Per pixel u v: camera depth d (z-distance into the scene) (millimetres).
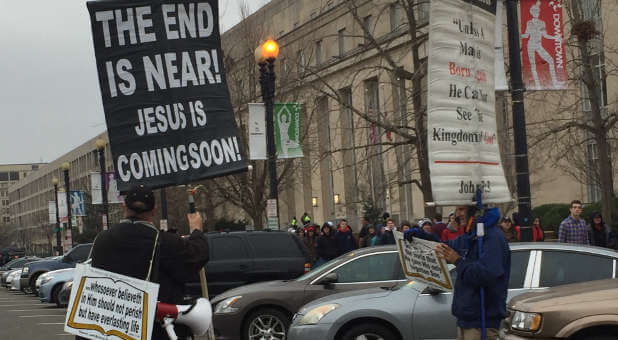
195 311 5734
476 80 7121
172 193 46125
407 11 21188
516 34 14008
